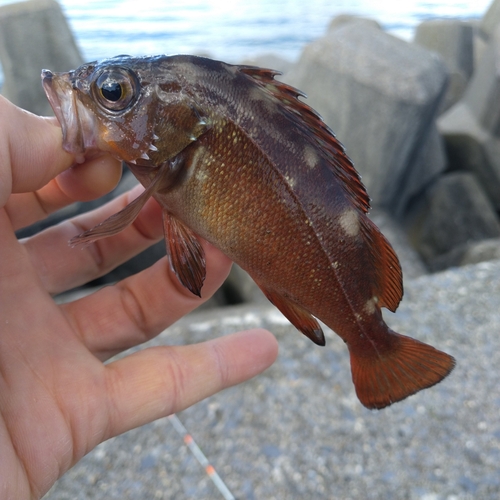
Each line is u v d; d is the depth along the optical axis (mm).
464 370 303
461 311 354
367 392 179
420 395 287
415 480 246
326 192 159
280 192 156
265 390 286
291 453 256
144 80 152
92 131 154
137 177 166
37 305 168
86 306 192
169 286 192
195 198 159
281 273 165
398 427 269
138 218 220
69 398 157
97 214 224
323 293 167
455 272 402
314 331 176
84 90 151
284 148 155
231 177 156
